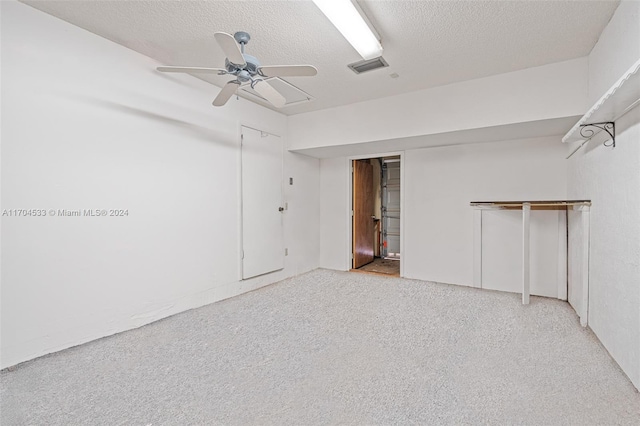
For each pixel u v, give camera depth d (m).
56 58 2.33
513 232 3.87
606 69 2.34
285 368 2.11
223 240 3.70
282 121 4.62
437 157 4.35
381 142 4.09
